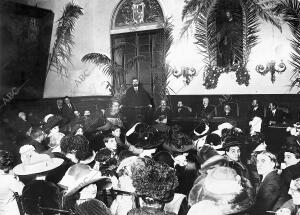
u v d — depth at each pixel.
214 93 8.73
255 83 8.23
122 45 10.33
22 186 6.50
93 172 6.40
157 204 3.54
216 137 6.88
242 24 8.35
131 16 10.22
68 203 5.90
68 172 6.45
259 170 6.00
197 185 5.96
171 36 9.25
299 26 7.56
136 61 9.83
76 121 8.93
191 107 8.56
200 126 7.59
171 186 3.57
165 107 8.62
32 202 6.12
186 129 7.55
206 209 5.56
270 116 7.46
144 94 9.12
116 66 9.92
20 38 9.31
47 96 9.83
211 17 8.68
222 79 8.65
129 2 10.22
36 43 9.66
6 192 6.36
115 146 7.55
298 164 5.86
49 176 6.78
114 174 6.48
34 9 9.56
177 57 9.20
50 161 7.09
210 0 8.62
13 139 8.26
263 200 5.59
